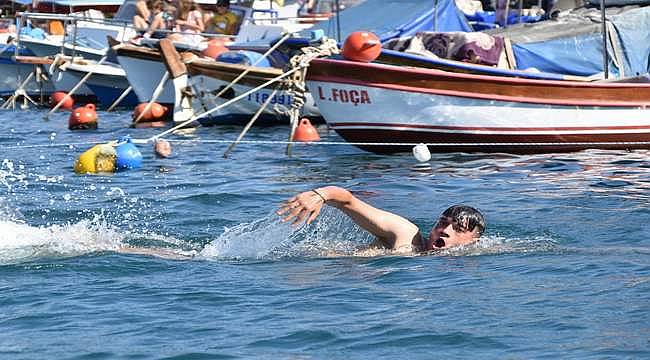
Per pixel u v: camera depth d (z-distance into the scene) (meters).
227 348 11.85
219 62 41.81
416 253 16.81
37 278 15.28
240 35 50.53
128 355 11.62
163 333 12.48
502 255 16.59
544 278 14.98
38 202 23.39
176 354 11.64
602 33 34.53
